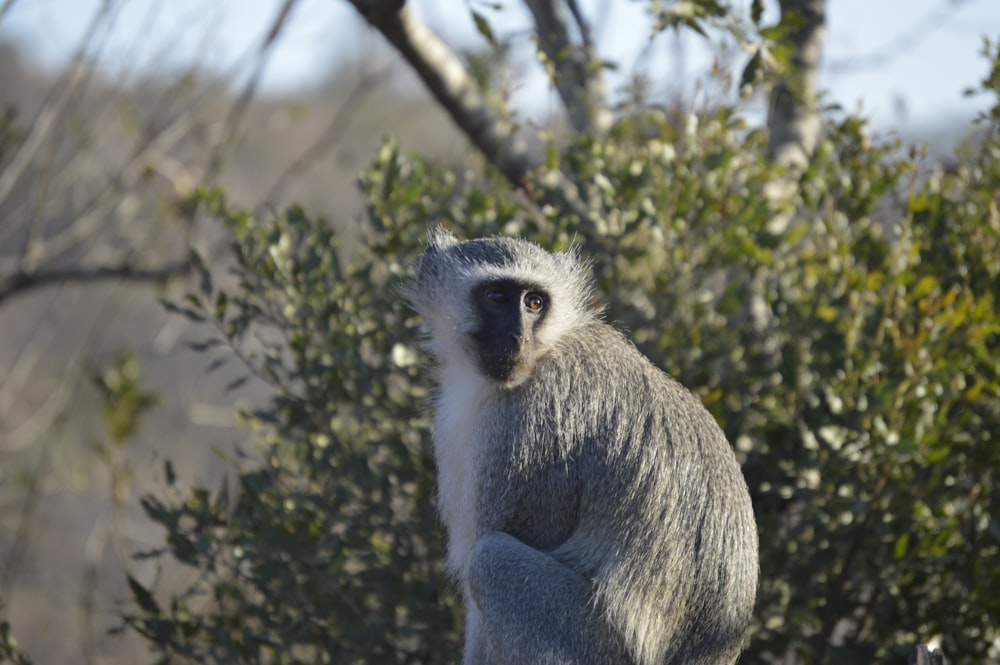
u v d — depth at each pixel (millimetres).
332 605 13406
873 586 13461
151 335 32031
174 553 13195
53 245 22234
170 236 26219
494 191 16609
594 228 14633
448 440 12703
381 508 13719
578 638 11180
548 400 11938
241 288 14914
